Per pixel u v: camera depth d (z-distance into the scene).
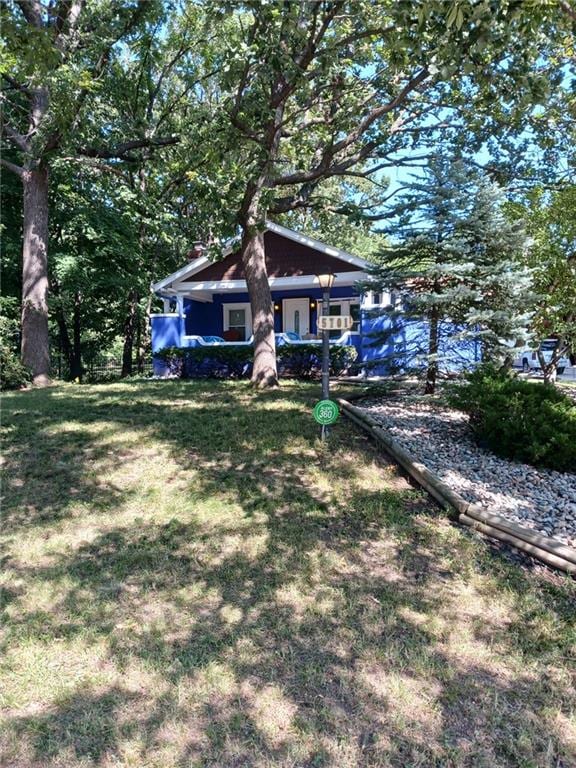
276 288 15.95
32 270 11.99
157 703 2.21
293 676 2.38
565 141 10.93
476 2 3.86
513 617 2.87
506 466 5.27
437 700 2.26
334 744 2.01
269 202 8.79
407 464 4.96
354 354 13.59
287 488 4.59
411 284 8.10
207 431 6.34
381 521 3.97
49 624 2.74
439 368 8.19
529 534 3.62
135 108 14.61
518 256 7.76
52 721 2.11
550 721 2.16
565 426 5.30
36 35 4.70
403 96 9.41
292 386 10.66
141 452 5.60
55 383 12.24
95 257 15.94
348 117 10.51
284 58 6.77
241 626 2.74
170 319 15.66
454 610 2.91
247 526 3.90
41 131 10.91
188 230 17.33
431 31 4.29
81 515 4.12
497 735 2.08
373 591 3.08
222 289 15.53
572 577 3.29
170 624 2.75
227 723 2.10
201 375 14.56
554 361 8.32
